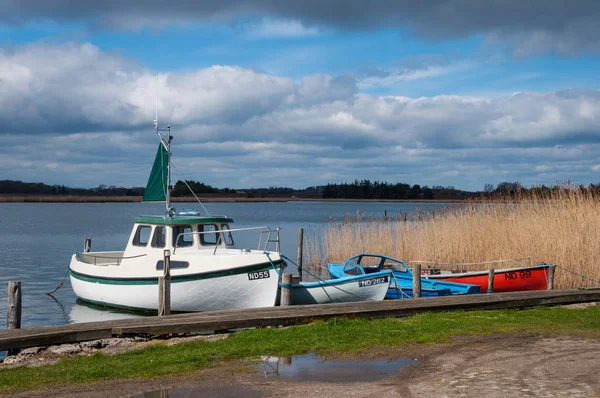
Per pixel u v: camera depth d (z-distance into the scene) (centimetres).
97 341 1205
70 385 902
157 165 1878
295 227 5869
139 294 1786
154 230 1795
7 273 2875
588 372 877
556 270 2056
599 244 2066
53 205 16788
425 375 891
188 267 1702
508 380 841
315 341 1134
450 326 1262
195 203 15075
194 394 827
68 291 2347
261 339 1170
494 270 2011
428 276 2022
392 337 1160
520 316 1398
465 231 2469
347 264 2141
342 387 838
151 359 1044
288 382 873
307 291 1695
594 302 1645
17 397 851
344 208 13525
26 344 1140
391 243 2727
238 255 1680
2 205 16375
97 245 4178
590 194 2375
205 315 1323
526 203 2491
